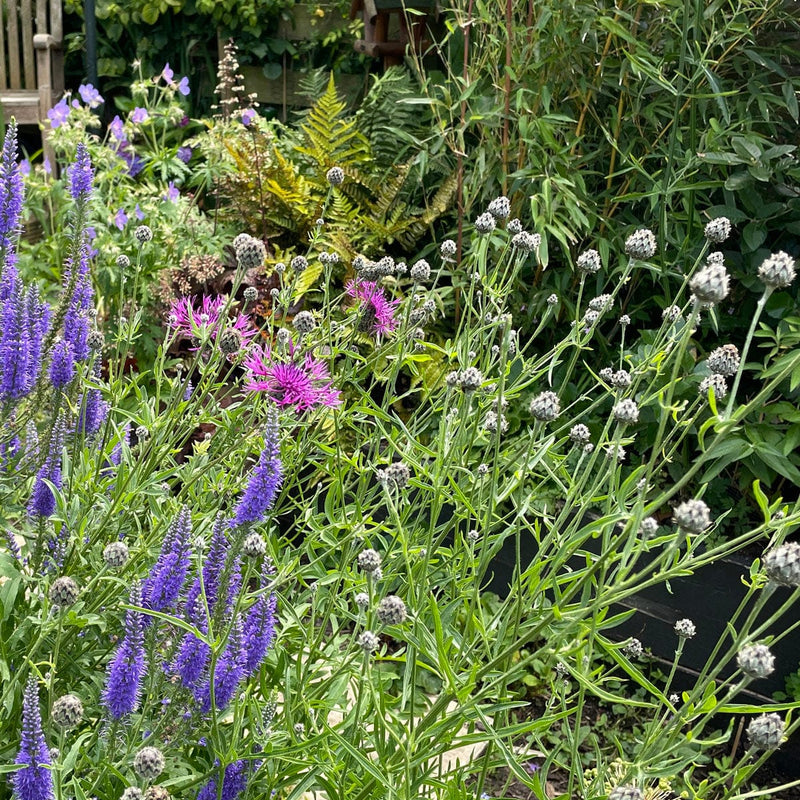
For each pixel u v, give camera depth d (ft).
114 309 14.39
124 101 22.90
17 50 22.39
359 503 7.55
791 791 10.45
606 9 12.54
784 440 11.71
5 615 6.23
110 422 7.59
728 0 12.58
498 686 6.17
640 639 11.80
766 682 11.16
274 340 10.11
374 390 14.20
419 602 6.71
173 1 22.39
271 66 22.72
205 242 15.81
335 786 6.16
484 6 12.85
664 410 5.82
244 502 5.62
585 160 13.46
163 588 5.62
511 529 6.66
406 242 15.71
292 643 7.60
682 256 12.73
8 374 6.51
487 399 7.95
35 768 4.90
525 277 14.39
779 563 5.05
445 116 15.69
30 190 16.39
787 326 12.36
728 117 12.02
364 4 18.17
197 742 6.26
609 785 7.44
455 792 6.34
